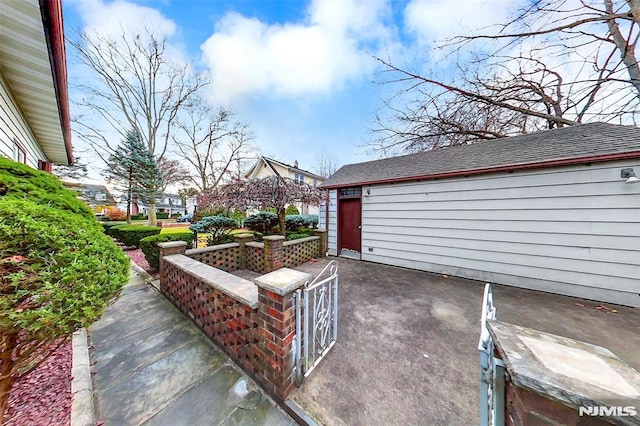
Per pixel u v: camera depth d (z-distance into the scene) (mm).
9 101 3004
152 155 12203
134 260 5797
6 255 1088
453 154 5691
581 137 4102
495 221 4367
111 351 2178
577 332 2594
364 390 1726
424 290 3895
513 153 4496
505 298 3578
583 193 3613
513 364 730
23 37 2119
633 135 3527
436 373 1915
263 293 1698
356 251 6387
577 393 609
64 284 1208
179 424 1463
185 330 2555
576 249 3668
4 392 1226
